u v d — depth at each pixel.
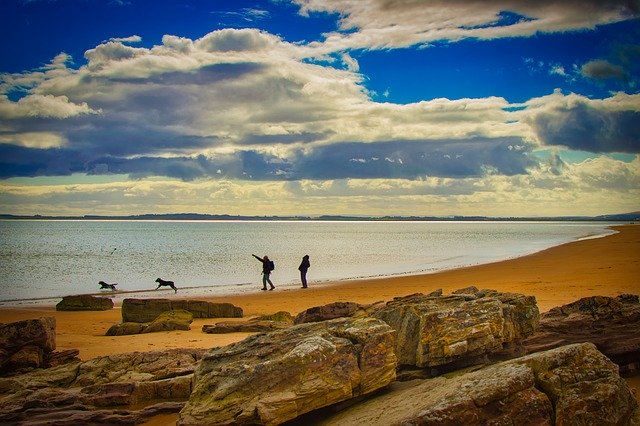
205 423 9.05
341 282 43.97
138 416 11.32
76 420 11.05
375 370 10.19
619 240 89.06
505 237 146.25
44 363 15.78
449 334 11.22
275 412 9.01
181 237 166.62
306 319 17.25
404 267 58.97
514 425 8.46
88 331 23.92
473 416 8.38
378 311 12.67
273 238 159.38
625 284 29.38
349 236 173.75
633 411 9.03
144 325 23.09
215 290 42.66
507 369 9.12
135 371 14.09
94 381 13.71
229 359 10.30
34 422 10.91
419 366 11.27
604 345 13.16
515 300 12.96
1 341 15.56
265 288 41.06
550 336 13.62
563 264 47.38
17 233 190.50
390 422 8.45
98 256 85.12
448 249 93.12
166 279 52.72
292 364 9.54
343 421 9.30
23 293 43.69
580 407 8.62
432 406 8.47
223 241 140.38
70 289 46.12
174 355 14.90
